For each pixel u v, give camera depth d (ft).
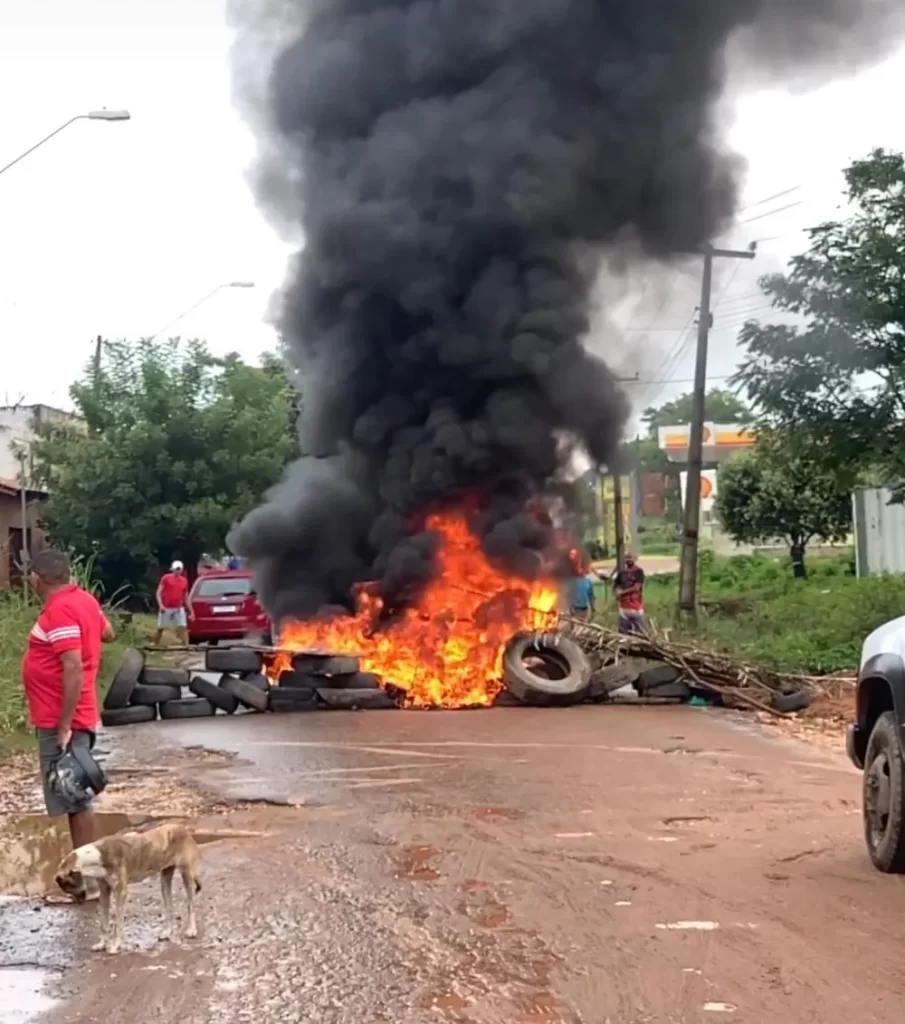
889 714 23.82
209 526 105.50
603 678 54.13
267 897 22.26
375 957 18.85
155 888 23.08
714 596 116.06
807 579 129.29
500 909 21.35
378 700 52.19
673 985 17.44
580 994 17.16
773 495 145.48
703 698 53.93
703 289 84.33
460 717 49.16
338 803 31.19
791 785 33.45
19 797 32.99
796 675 55.67
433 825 28.32
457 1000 17.02
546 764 37.04
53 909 21.84
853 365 66.85
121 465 104.01
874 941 19.38
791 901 21.63
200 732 45.06
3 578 102.63
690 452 89.71
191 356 109.29
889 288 65.67
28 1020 16.46
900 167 66.18
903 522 115.65
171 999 17.17
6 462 131.54
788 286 67.31
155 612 109.91
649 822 28.60
